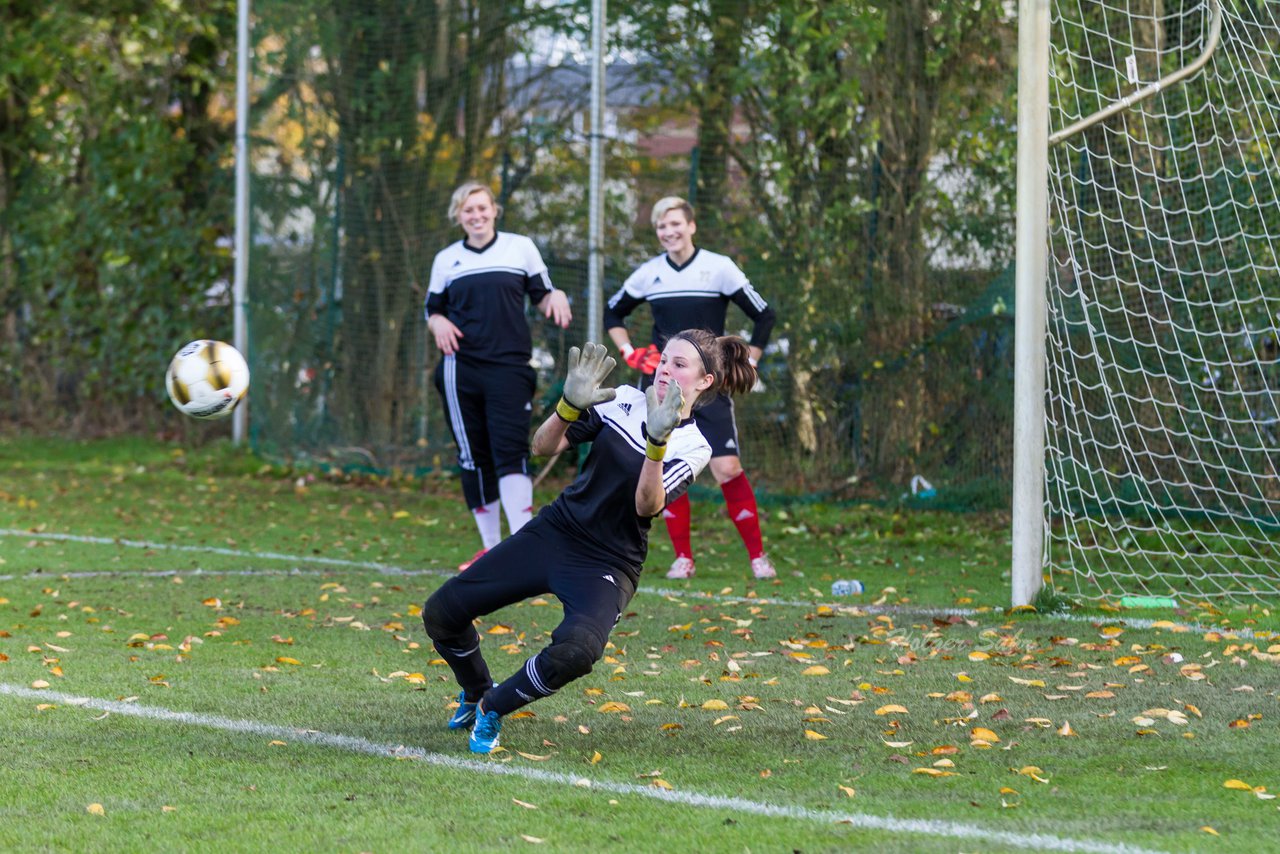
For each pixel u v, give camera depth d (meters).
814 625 24.61
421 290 46.53
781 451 41.81
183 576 29.36
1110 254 33.94
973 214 39.22
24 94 56.94
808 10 39.66
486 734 15.88
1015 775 15.03
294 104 48.16
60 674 19.73
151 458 51.53
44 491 44.00
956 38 38.78
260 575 29.72
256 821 13.30
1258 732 16.83
